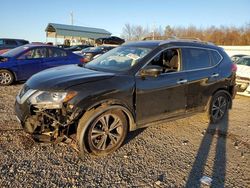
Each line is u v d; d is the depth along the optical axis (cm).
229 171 364
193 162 383
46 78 381
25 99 367
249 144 462
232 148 439
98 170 345
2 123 477
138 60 425
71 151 388
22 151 376
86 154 375
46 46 944
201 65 509
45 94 352
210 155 408
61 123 353
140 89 405
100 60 483
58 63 953
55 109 357
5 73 862
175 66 473
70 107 345
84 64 498
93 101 357
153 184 322
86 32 4366
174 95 457
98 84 366
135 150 409
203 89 511
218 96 552
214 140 470
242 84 817
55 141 363
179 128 519
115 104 381
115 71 413
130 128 410
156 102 432
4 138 412
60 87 349
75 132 371
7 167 332
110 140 390
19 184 302
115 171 345
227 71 557
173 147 429
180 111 477
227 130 527
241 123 580
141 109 413
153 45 461
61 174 329
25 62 889
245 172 364
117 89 377
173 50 473
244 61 935
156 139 457
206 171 360
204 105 526
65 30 4141
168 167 364
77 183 314
